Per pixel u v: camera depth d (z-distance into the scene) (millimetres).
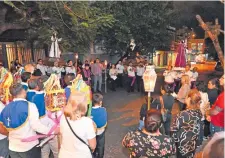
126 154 6574
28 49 15539
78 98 3420
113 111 11203
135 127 8906
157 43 20672
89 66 15414
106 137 7848
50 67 13703
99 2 15117
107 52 21438
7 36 13586
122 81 17703
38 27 10297
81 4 9352
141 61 17109
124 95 15078
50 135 4242
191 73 13156
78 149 3395
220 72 24047
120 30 18531
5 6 9570
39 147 4250
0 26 9852
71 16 9781
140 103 12812
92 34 11047
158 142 3053
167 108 5898
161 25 20344
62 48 10734
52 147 4871
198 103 4395
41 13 9453
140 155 3094
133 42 19953
